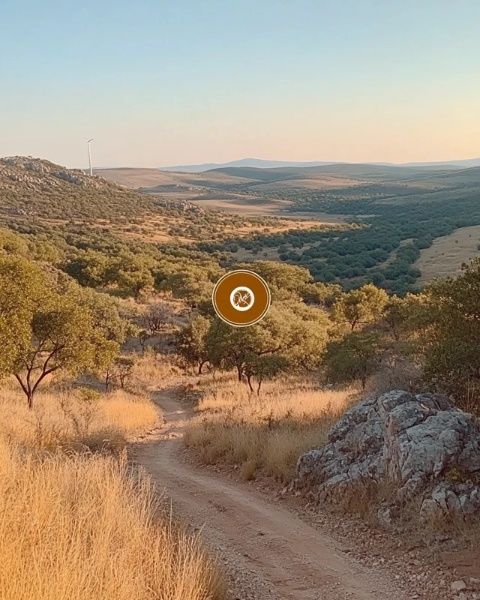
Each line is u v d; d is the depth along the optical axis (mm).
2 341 15711
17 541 4277
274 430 12969
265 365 25344
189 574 4574
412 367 12875
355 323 46844
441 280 12141
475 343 10773
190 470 11461
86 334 19547
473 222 149000
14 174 191625
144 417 19938
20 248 67125
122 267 67000
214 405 23453
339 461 8930
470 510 6691
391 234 136500
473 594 5289
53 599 3703
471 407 10234
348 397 16875
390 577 5855
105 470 6906
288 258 116250
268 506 8500
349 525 7348
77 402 21000
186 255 110312
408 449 7703
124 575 4207
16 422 12516
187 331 37688
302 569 6043
